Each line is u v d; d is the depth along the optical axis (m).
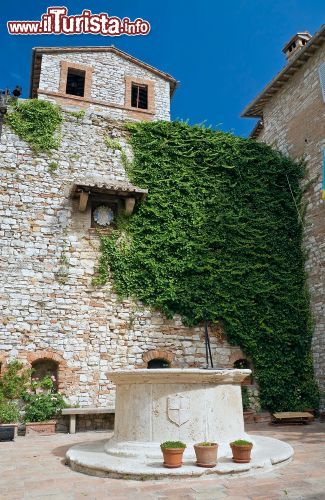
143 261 11.91
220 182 13.42
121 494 4.52
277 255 13.15
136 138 13.21
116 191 11.80
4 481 5.23
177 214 12.68
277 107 15.72
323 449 7.09
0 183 11.57
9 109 12.26
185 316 11.91
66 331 10.95
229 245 12.80
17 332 10.61
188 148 13.55
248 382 12.02
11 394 10.12
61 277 11.32
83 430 10.28
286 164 14.21
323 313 12.25
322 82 13.27
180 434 5.86
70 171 12.32
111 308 11.44
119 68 17.33
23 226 11.43
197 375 6.04
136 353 11.28
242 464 5.33
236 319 12.14
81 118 12.92
